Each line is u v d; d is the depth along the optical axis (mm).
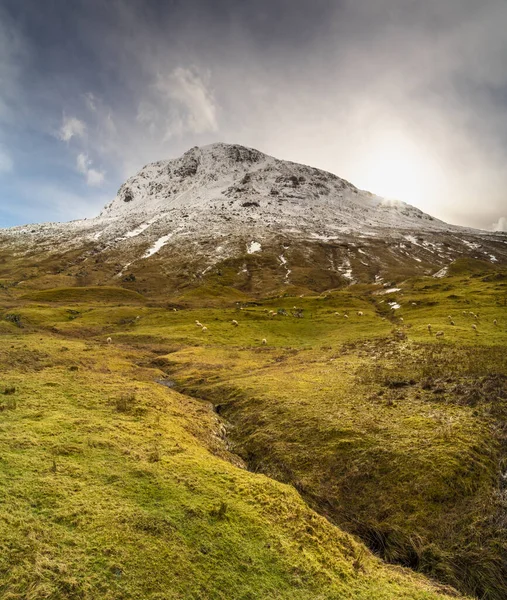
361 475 17500
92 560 9516
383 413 23859
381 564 12664
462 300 79688
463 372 31344
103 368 37469
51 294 115750
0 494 11398
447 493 15656
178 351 52531
